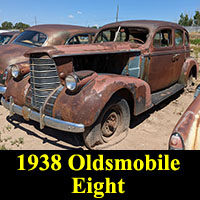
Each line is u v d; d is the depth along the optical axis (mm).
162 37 4930
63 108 3086
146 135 4004
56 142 3686
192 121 2258
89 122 3006
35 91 3469
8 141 3727
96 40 5551
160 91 5355
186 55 6137
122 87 3408
